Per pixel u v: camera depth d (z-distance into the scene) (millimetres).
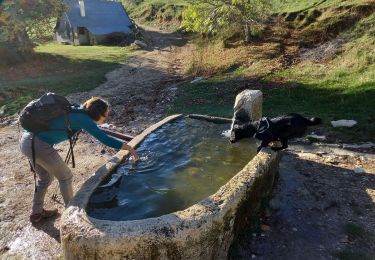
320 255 4375
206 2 20547
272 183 5562
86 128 4465
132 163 5527
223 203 4066
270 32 20562
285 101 10633
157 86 15305
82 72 19969
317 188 5816
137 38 33656
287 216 5105
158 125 7043
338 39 15656
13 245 4797
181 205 4477
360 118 8539
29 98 13859
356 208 5285
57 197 5891
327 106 9742
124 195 4688
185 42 30797
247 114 6695
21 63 22531
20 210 5613
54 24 40188
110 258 3486
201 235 3713
